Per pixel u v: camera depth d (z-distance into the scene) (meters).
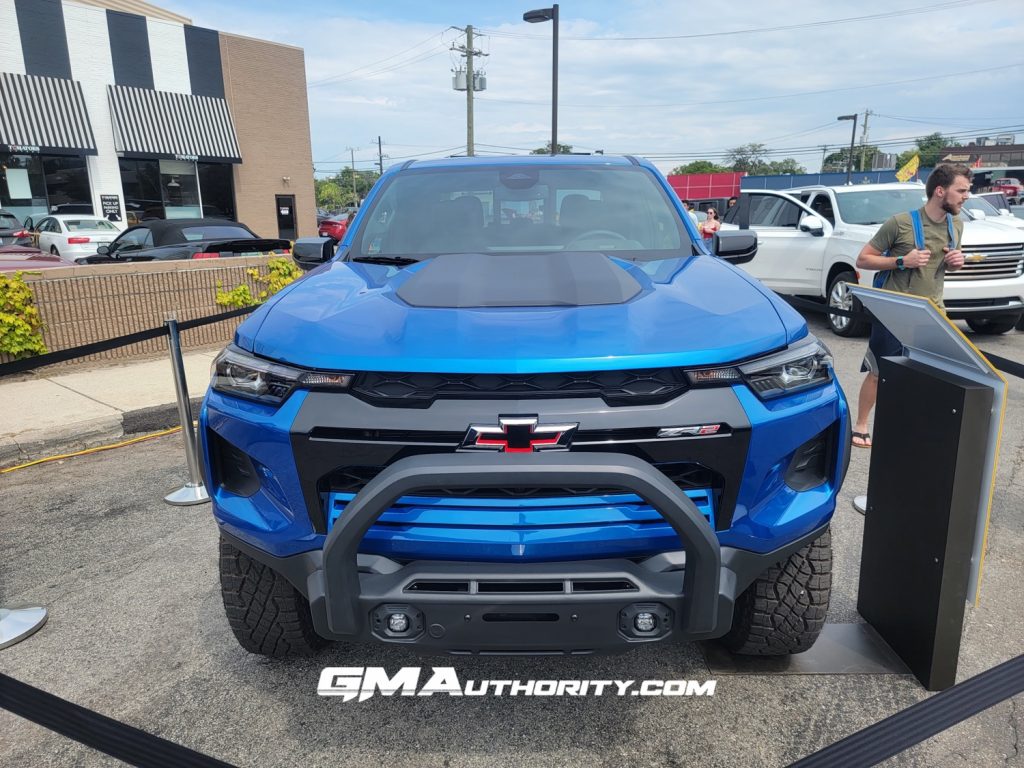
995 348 7.97
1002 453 4.84
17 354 6.86
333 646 2.78
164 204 22.66
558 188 3.35
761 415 1.93
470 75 33.34
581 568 1.89
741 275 2.56
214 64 22.84
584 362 1.85
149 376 6.76
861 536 3.65
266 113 24.48
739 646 2.54
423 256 2.96
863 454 4.79
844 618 2.92
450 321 2.04
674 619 1.92
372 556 1.98
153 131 21.50
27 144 19.06
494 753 2.23
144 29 21.19
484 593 1.88
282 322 2.18
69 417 5.51
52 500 4.31
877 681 2.53
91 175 20.70
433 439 1.86
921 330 2.38
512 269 2.50
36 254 8.78
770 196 10.51
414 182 3.46
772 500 2.03
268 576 2.35
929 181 4.42
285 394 1.98
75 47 19.98
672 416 1.86
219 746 2.28
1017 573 3.29
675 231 3.13
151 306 7.72
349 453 1.90
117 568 3.47
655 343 1.93
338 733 2.33
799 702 2.43
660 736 2.29
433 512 1.93
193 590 3.26
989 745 2.23
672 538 1.95
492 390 1.87
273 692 2.54
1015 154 81.44
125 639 2.88
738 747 2.24
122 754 1.64
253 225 24.77
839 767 1.61
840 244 8.76
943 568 2.36
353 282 2.55
